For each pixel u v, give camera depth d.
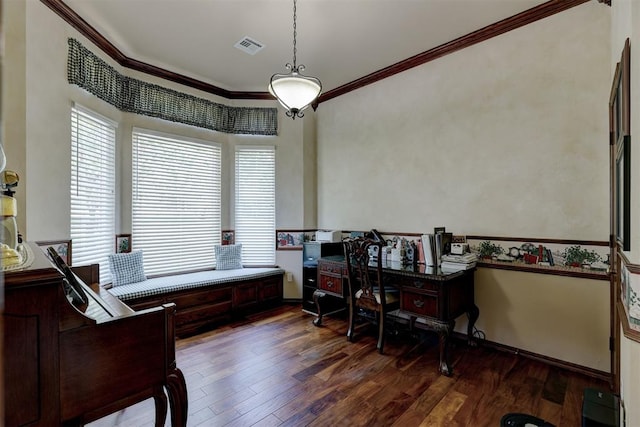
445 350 2.38
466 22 2.71
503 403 2.00
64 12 2.49
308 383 2.24
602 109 2.28
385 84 3.61
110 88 3.11
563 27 2.43
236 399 2.05
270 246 4.30
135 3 2.47
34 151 2.25
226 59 3.38
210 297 3.45
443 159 3.11
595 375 2.30
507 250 2.71
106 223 3.18
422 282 2.51
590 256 2.33
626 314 1.30
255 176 4.30
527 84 2.60
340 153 4.10
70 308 1.09
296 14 2.62
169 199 3.76
